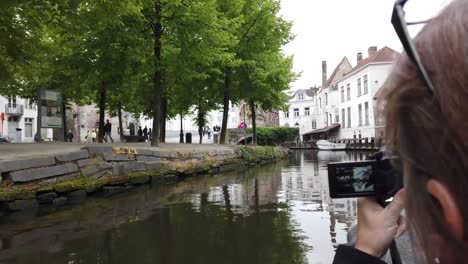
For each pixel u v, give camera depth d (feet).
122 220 21.16
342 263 3.02
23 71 42.14
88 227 19.62
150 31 51.72
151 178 37.45
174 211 23.47
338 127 168.66
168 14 49.34
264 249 15.48
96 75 52.70
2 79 39.32
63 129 75.87
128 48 50.08
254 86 75.66
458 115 1.48
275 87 81.51
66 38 51.55
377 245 3.06
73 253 15.39
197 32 51.11
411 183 1.73
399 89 1.70
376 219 3.03
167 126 220.02
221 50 57.52
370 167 3.13
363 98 135.74
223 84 76.54
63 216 22.40
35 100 80.79
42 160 27.20
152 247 16.05
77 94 67.36
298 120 264.11
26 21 34.06
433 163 1.59
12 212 23.72
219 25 52.03
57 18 33.99
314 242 16.31
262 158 70.28
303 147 172.65
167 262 14.15
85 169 30.71
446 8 1.64
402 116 1.70
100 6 32.81
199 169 46.73
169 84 60.95
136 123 179.73
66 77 61.67
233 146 66.64
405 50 1.64
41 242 16.94
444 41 1.54
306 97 263.29
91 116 179.42
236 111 252.21
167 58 52.65
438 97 1.54
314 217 21.04
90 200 27.96
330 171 3.16
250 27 72.13
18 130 161.79
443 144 1.54
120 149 34.94
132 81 55.67
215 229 18.85
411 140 1.68
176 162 42.75
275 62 79.25
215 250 15.52
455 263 1.67
